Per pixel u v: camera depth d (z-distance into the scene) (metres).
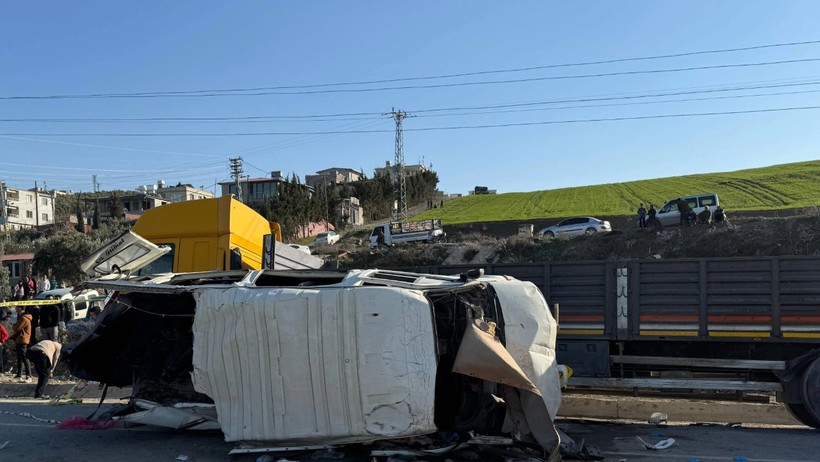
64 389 11.04
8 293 34.06
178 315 6.87
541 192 94.75
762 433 7.55
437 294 5.98
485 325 5.76
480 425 5.93
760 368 8.08
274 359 5.79
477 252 38.28
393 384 5.46
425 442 5.98
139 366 7.21
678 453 6.49
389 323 5.57
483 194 109.06
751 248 29.70
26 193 102.38
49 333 12.10
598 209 62.59
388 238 45.84
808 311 8.06
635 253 32.88
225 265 9.68
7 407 9.45
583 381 8.85
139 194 100.75
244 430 5.86
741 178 74.50
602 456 6.24
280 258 10.92
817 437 7.32
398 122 66.06
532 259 35.75
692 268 8.62
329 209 77.75
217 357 6.01
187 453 6.34
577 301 9.11
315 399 5.67
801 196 54.44
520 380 5.36
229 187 88.88
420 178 113.38
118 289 6.74
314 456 6.05
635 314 8.80
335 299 5.73
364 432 5.53
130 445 6.71
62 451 6.48
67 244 41.94
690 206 34.75
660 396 9.05
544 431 5.47
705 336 8.48
